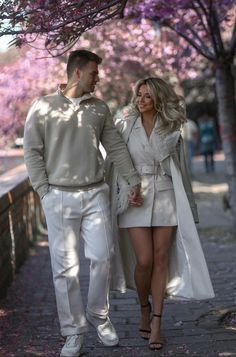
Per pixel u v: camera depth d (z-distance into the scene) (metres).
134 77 11.66
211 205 13.22
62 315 4.07
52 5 3.92
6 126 11.12
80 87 4.07
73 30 4.11
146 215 4.24
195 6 7.91
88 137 4.04
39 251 8.55
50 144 4.03
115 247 4.40
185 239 4.24
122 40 10.30
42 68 10.18
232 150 8.79
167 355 4.12
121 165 4.21
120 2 4.19
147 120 4.37
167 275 4.42
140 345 4.36
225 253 7.88
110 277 4.36
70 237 4.04
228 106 8.67
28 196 8.75
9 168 12.24
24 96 10.59
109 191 4.40
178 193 4.25
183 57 10.41
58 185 4.02
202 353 4.14
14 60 10.61
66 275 4.03
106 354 4.18
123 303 5.64
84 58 4.05
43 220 11.05
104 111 4.16
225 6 7.84
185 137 17.34
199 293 4.24
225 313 4.93
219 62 8.34
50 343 4.51
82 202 4.03
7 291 6.21
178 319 4.98
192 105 28.75
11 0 3.95
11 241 6.64
